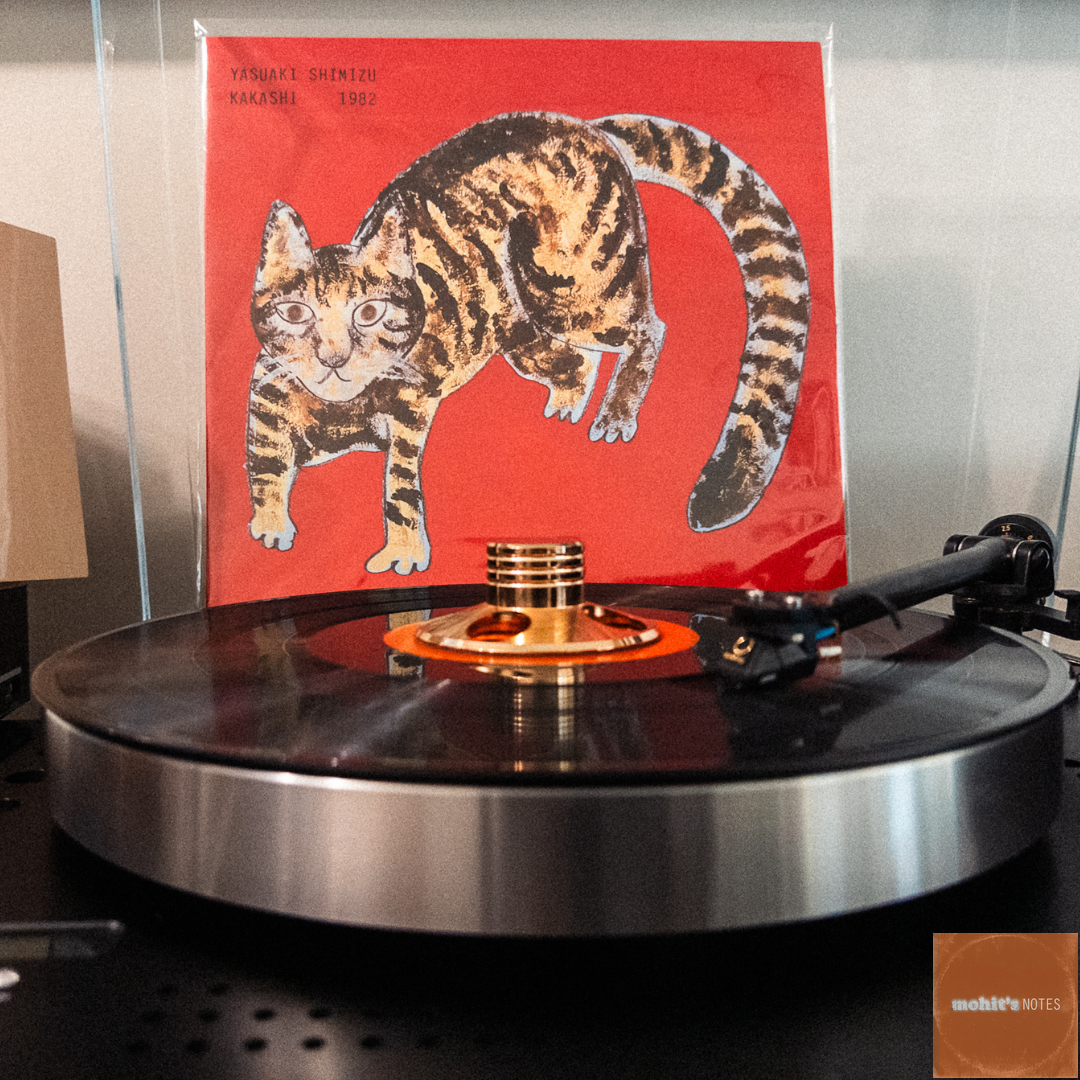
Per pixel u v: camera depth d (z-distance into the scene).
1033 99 1.01
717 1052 0.31
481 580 0.88
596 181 0.89
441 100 0.89
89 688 0.47
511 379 0.89
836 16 1.00
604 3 1.00
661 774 0.34
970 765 0.38
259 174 0.88
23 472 0.78
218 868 0.37
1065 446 1.04
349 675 0.49
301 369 0.88
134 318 0.97
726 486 0.89
